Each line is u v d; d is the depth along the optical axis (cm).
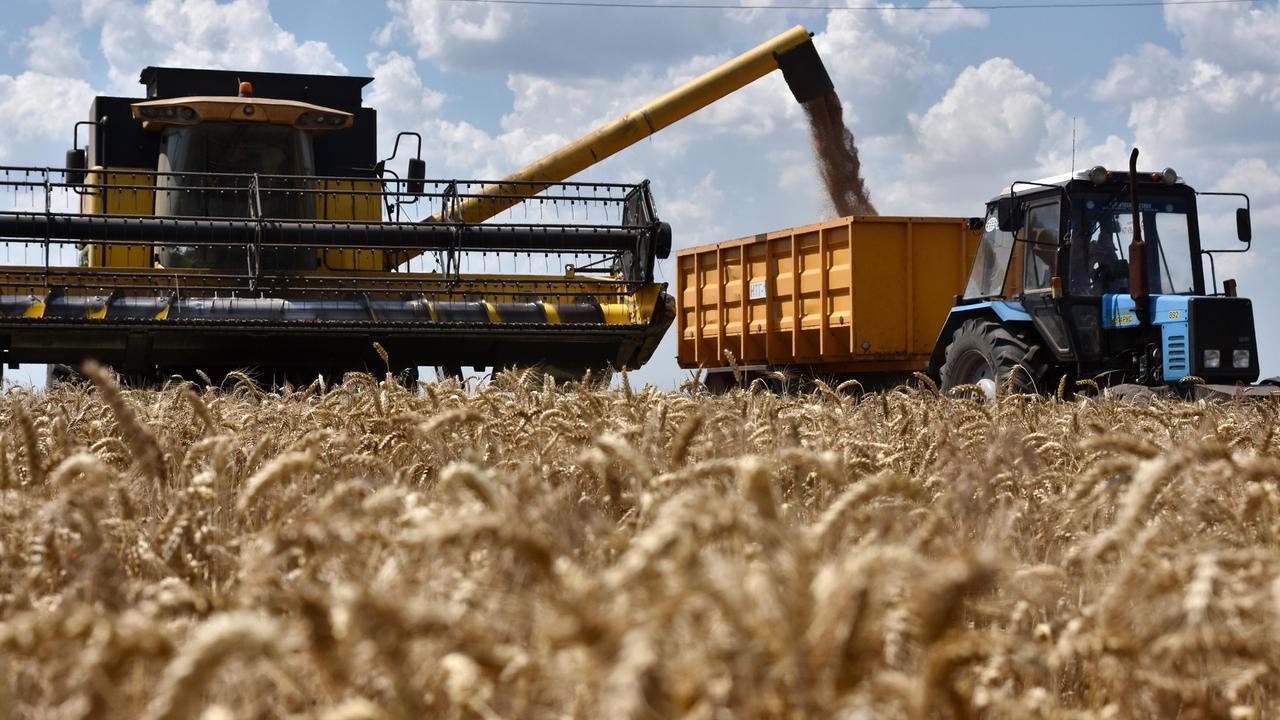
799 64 2148
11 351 1311
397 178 1472
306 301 1373
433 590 192
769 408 448
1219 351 1143
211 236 1386
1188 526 264
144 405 595
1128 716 189
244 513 295
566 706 163
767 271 1888
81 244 1377
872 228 1686
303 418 487
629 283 1458
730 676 132
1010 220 1257
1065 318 1220
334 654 147
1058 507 319
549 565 152
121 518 274
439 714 162
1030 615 236
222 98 1439
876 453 393
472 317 1405
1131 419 547
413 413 409
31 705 176
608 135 2064
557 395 522
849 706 135
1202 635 173
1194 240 1263
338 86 1614
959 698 164
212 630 115
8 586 240
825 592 137
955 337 1364
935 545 220
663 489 242
